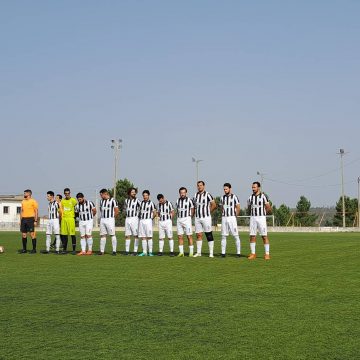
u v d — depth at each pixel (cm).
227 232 1605
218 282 989
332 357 500
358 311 708
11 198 7319
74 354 513
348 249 1852
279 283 970
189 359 496
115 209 1734
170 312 708
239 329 611
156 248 2134
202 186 1622
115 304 768
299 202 8556
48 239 1855
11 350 528
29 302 786
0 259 1523
